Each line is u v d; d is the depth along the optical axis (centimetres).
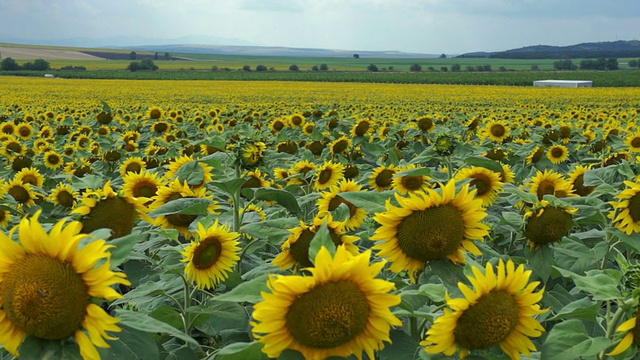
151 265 462
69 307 226
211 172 619
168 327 254
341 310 229
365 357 328
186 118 2247
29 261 230
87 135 1673
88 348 229
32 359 225
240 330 404
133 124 2030
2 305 233
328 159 1081
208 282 389
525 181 678
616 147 1016
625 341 257
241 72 14550
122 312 260
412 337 302
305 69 18438
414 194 312
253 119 2052
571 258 445
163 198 497
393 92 6209
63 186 764
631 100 5131
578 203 526
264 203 695
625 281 281
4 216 666
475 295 246
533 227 417
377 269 236
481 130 1434
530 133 1583
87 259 228
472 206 311
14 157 1170
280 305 230
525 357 312
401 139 1288
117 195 384
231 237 393
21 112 2714
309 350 238
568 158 1273
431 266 310
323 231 249
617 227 462
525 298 255
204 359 324
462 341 253
